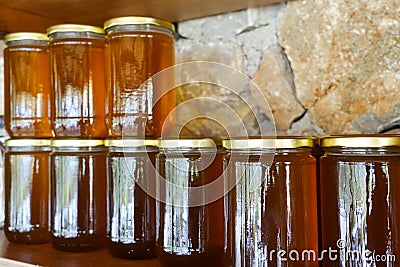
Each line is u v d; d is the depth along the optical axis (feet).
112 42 2.11
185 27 2.81
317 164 1.82
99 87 2.29
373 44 2.21
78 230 2.18
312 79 2.37
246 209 1.74
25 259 2.05
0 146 2.77
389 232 1.59
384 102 2.19
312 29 2.37
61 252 2.18
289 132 2.45
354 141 1.62
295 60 2.43
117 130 2.09
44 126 2.48
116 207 2.08
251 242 1.72
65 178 2.22
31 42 2.47
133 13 2.64
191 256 1.85
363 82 2.23
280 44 2.48
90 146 2.23
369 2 2.21
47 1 2.45
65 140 2.22
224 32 2.67
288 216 1.71
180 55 2.83
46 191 2.42
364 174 1.61
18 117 2.47
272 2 2.47
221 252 1.89
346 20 2.27
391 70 2.17
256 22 2.56
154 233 2.06
